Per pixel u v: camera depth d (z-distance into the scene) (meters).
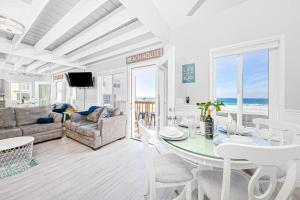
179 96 2.81
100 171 2.17
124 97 4.24
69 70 6.58
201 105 1.54
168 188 1.80
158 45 3.40
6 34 3.22
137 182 1.91
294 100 1.77
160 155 1.64
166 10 2.25
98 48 3.39
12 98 7.42
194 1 2.04
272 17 1.88
